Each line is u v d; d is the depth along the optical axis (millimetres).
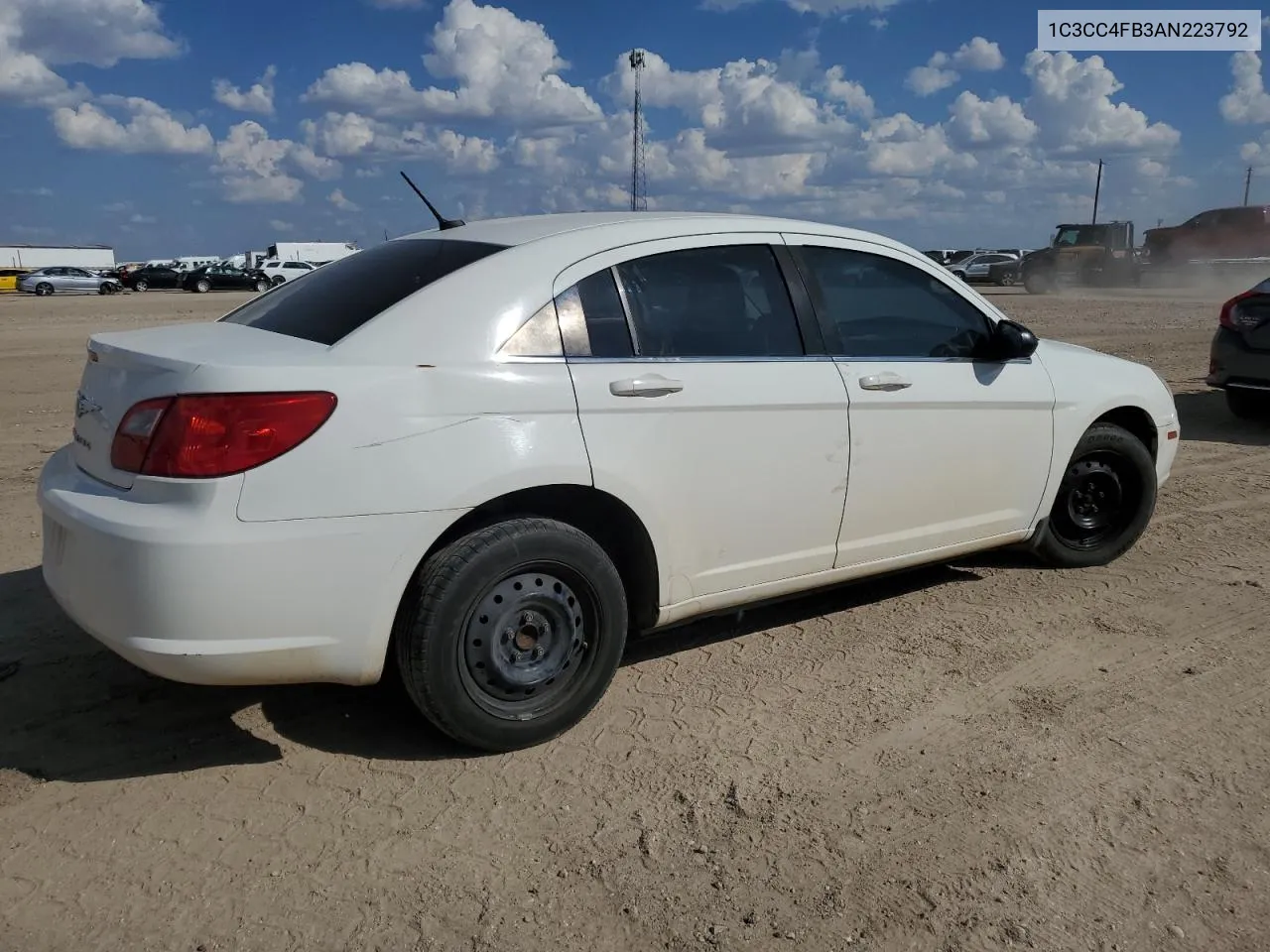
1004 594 5020
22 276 44875
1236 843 3023
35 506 6418
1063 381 4918
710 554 3875
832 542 4203
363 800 3232
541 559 3412
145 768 3408
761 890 2816
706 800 3238
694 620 4289
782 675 4121
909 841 3025
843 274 4277
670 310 3779
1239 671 4141
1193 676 4098
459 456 3236
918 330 4465
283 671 3121
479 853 2973
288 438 3014
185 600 2943
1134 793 3273
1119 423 5500
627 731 3674
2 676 4016
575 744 3584
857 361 4188
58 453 3783
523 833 3068
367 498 3105
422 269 3643
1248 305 9102
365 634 3174
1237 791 3287
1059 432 4910
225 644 2998
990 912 2727
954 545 4652
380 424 3133
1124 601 4910
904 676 4105
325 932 2648
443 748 3551
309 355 3184
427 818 3139
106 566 3016
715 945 2611
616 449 3533
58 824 3086
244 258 61844
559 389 3424
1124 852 2979
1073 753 3518
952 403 4434
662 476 3660
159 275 48500
